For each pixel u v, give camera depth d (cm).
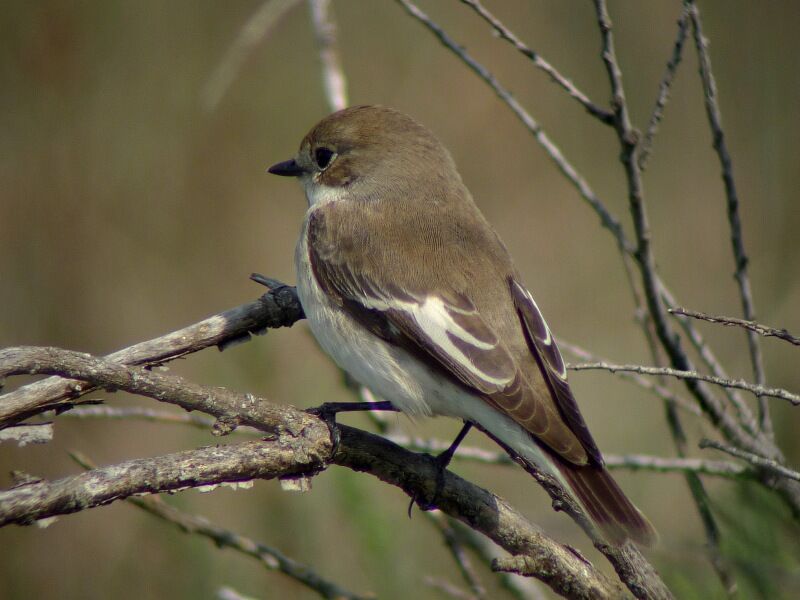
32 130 1495
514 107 816
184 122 1549
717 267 1544
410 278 751
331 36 969
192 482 564
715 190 1595
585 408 1340
